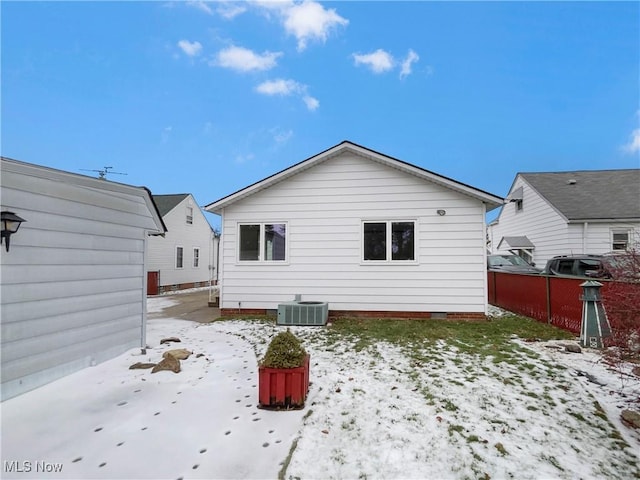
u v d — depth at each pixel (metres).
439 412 3.46
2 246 3.57
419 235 8.80
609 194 15.65
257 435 3.02
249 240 9.52
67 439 2.93
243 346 6.16
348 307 9.02
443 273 8.69
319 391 3.99
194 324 8.51
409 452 2.78
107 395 3.84
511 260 15.48
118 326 5.37
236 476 2.46
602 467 2.64
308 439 2.96
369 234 9.07
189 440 2.93
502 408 3.56
